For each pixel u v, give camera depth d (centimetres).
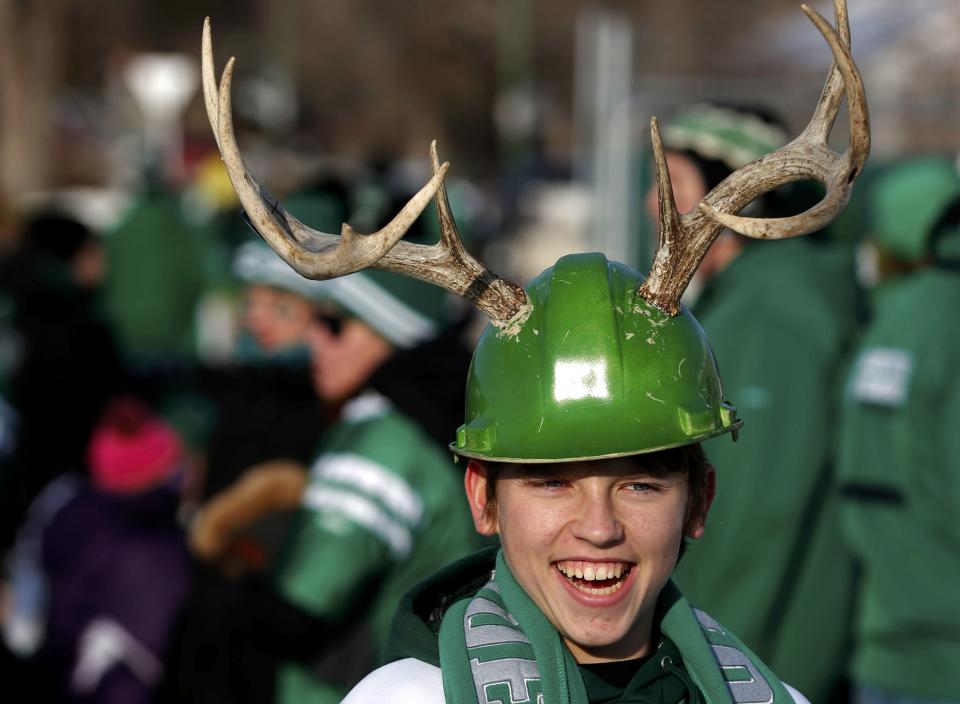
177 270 3656
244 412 1554
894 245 1862
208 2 12538
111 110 9294
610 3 7712
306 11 13112
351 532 1189
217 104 674
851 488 1480
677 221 709
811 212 650
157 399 3500
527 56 12625
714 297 1452
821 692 1425
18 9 6800
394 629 744
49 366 2891
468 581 793
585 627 709
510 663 710
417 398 1236
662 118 3181
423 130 13250
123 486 1723
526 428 702
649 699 731
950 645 1495
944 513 1470
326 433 1488
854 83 634
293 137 8769
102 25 11075
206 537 1283
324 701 1211
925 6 3256
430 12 13125
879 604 1520
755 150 1487
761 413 1359
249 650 1230
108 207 6384
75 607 1706
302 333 1535
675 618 754
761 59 3594
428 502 1218
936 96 3189
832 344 1404
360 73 13275
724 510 1350
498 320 732
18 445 2744
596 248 3222
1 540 2492
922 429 1473
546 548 714
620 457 703
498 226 7044
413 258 725
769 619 1361
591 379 700
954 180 1844
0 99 6831
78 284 3061
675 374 709
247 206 674
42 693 1734
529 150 10981
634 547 713
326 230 1611
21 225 3103
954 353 1465
